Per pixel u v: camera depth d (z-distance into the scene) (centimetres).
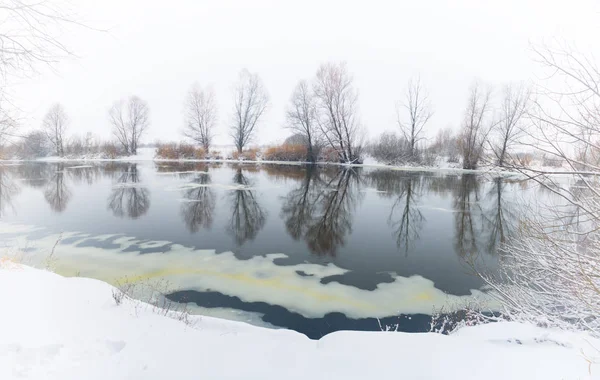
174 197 1642
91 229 1095
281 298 645
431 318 584
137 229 1102
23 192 1755
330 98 3588
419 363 288
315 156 3947
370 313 598
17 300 367
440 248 977
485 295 678
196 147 4647
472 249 970
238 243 984
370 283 727
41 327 308
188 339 331
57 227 1112
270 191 1864
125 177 2422
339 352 321
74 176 2464
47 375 230
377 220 1298
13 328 294
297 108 3819
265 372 267
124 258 836
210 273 755
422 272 796
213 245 959
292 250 934
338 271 793
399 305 630
